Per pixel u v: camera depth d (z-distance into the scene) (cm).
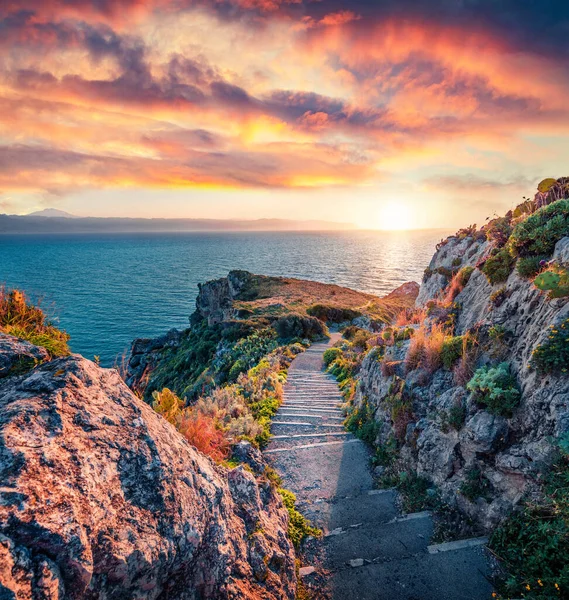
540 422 619
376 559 662
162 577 326
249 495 610
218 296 6550
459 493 732
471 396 769
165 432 443
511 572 574
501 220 1342
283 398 1558
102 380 418
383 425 1076
